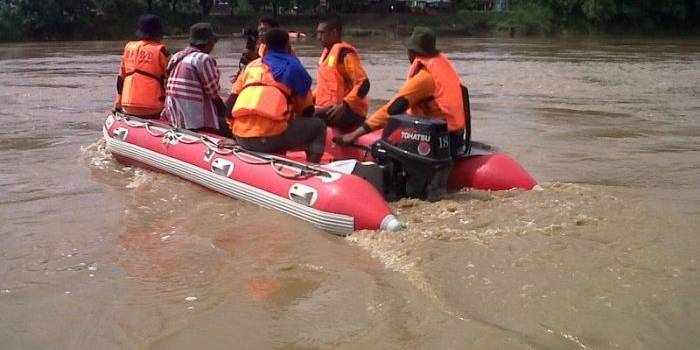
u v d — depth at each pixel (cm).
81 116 1175
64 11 4791
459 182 644
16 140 947
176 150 707
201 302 413
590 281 420
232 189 628
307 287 430
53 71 2147
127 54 826
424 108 637
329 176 561
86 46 3872
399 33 5222
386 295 411
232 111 642
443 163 591
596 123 1102
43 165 791
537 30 5309
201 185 674
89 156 841
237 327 380
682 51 3247
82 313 403
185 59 725
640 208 572
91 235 541
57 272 465
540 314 379
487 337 356
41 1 4678
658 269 436
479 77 1920
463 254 468
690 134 995
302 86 625
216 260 482
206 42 740
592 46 3772
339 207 532
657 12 5325
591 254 463
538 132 1016
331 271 455
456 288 415
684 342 347
